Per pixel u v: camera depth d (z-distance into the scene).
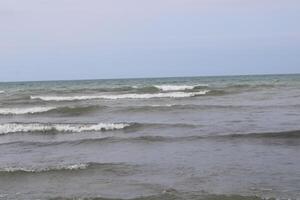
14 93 46.47
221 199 7.54
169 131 16.36
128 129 17.30
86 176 9.62
